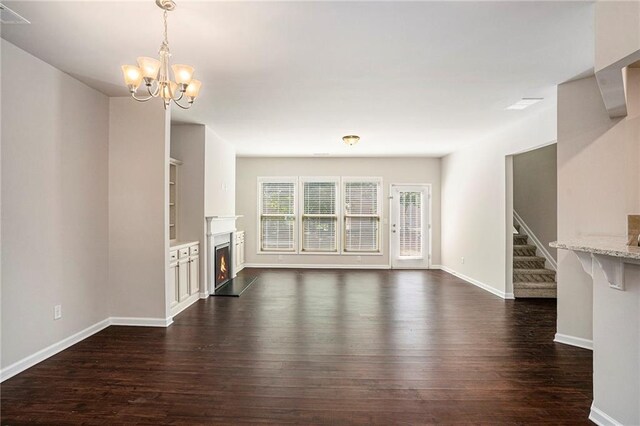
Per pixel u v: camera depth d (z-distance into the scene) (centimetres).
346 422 214
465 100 389
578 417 220
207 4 212
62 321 322
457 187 704
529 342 346
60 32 247
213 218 537
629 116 283
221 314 438
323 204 802
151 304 393
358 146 668
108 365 291
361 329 381
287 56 283
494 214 554
